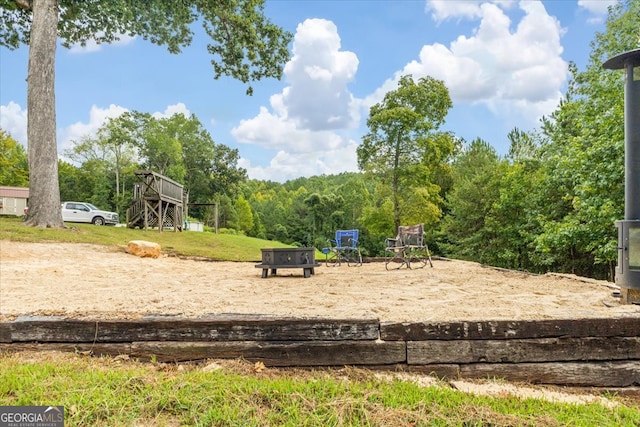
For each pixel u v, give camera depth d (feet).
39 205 35.32
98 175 133.69
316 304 11.27
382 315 8.98
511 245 57.77
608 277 47.06
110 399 6.36
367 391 6.95
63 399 6.33
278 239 159.02
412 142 71.67
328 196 151.53
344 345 8.30
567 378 7.98
